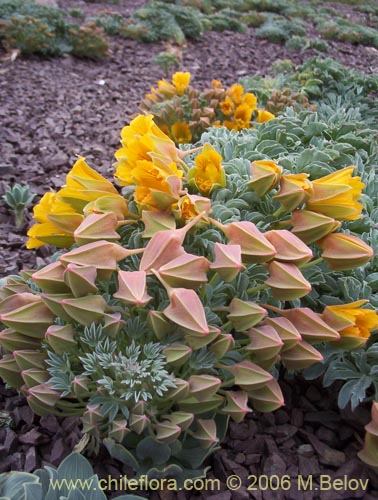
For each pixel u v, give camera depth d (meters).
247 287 0.18
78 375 0.16
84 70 0.60
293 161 0.22
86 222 0.17
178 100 0.37
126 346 0.17
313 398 0.20
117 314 0.16
